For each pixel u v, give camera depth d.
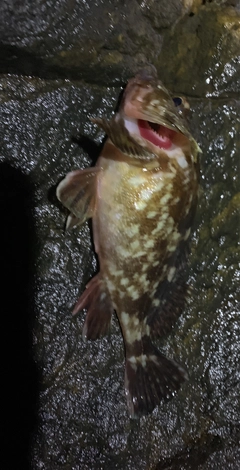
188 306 0.32
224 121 0.31
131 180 0.25
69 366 0.28
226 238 0.33
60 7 0.25
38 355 0.27
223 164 0.32
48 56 0.26
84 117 0.28
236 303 0.33
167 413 0.31
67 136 0.27
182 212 0.27
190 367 0.32
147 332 0.29
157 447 0.30
